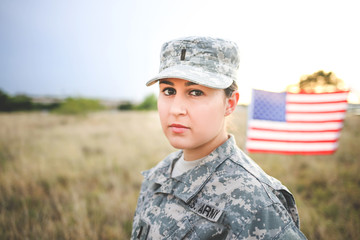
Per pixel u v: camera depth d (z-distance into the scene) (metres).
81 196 3.98
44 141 8.66
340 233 2.83
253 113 3.31
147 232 1.01
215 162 0.98
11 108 29.73
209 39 0.98
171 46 1.02
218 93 0.92
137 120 18.41
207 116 0.89
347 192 3.84
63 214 3.21
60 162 5.87
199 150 1.05
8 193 3.91
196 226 0.86
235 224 0.78
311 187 4.23
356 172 4.61
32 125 14.22
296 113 3.33
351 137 7.99
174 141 0.91
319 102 3.32
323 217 3.16
